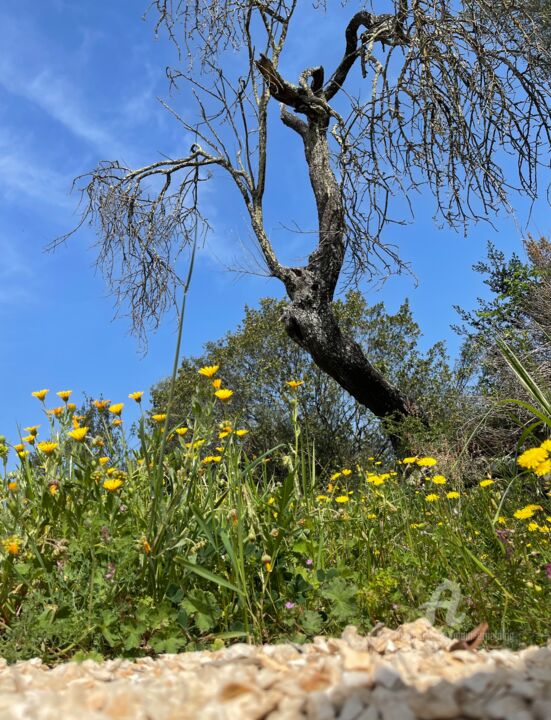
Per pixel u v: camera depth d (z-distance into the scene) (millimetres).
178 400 9156
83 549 1944
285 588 1939
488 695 783
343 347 6570
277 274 6836
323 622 1854
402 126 5246
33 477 2371
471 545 2154
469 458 4367
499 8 5539
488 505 2377
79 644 1746
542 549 2047
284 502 1967
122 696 819
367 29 7320
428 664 1010
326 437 8102
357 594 1853
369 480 2766
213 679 949
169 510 1932
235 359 9109
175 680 1029
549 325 5602
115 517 1982
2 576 1987
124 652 1703
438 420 5957
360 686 836
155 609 1738
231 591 1898
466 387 6797
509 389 5152
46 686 1075
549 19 5645
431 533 2238
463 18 5488
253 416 8648
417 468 3686
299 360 8680
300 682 850
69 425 2400
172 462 2143
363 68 6805
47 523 2143
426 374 8305
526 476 2873
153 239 7469
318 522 2242
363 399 6766
